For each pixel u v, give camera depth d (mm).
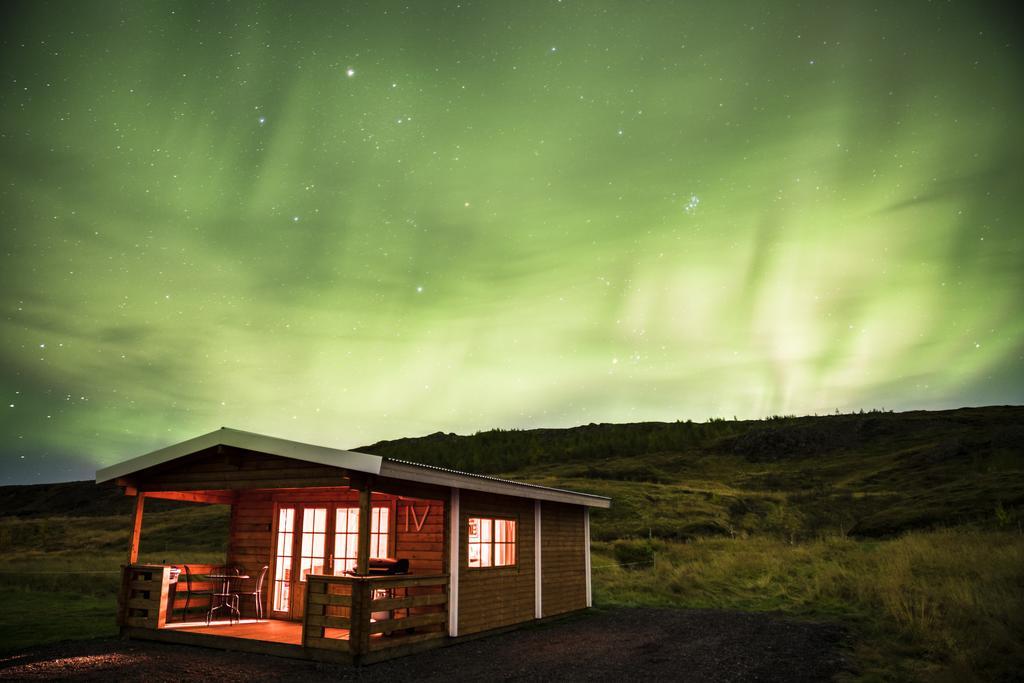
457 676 7207
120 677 7000
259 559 11180
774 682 6953
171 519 41938
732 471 62438
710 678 7141
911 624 9578
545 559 12422
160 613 9438
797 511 37125
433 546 9922
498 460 80750
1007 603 9438
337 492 10836
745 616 12391
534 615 11703
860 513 34406
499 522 11148
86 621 11516
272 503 11328
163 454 9531
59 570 21078
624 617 12641
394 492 8727
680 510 36312
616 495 41156
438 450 89812
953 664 7160
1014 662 7168
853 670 7516
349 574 8664
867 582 14078
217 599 10875
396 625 8375
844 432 69000
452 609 9484
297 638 8609
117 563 23719
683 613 13062
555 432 108438
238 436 8984
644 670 7570
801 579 16359
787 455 65688
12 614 12422
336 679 6996
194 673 7215
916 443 60625
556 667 7734
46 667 7535
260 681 6859
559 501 12766
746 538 27703
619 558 23438
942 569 14188
